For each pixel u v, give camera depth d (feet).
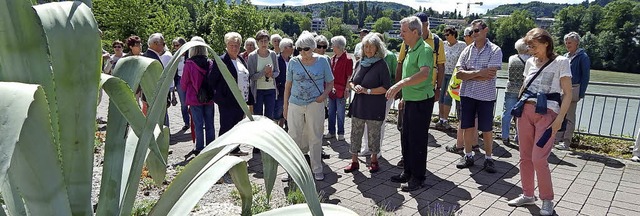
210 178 5.19
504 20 73.97
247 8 99.66
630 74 73.46
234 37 19.52
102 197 5.26
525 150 14.83
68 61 4.07
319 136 17.42
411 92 15.94
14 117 2.76
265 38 21.77
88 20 4.18
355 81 17.89
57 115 4.16
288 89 17.53
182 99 25.50
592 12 83.51
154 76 5.97
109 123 5.47
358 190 16.71
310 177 4.49
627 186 17.90
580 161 21.16
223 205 14.14
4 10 3.73
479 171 19.29
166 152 6.56
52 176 3.77
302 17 230.89
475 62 18.85
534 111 14.05
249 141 4.50
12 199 4.33
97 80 4.33
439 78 19.22
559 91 13.67
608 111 38.68
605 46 83.46
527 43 13.97
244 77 20.16
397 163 20.26
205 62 19.57
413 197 16.10
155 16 105.81
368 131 18.30
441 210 14.90
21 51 3.84
